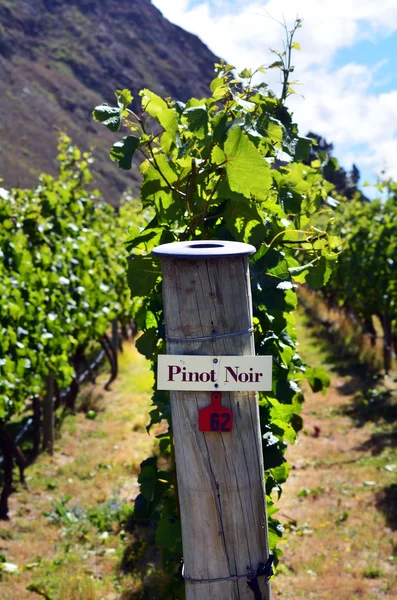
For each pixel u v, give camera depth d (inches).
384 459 367.2
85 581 238.7
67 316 403.9
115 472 358.3
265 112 126.6
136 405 504.1
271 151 137.4
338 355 668.1
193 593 87.5
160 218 126.1
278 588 238.4
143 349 127.4
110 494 331.0
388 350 573.9
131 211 807.1
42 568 255.8
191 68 6702.8
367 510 300.0
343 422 450.6
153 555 265.1
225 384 83.7
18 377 318.3
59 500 327.6
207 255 83.0
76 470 365.4
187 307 84.1
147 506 128.7
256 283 118.0
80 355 501.0
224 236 118.1
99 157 3882.9
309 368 172.2
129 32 6496.1
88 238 506.3
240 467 85.3
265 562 87.4
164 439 132.4
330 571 248.7
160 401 126.5
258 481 87.0
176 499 125.2
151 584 234.5
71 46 5600.4
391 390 520.1
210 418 84.2
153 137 119.5
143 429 441.1
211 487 85.0
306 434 428.1
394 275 537.3
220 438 84.7
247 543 86.0
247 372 83.7
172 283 84.9
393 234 546.9
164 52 6560.0
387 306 556.4
